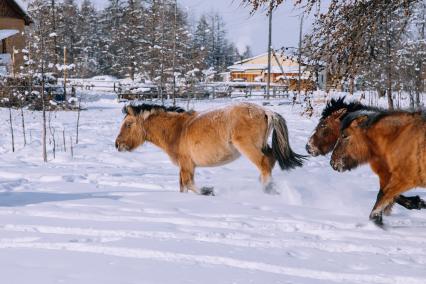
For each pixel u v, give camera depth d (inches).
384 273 195.6
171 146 358.3
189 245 227.3
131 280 185.6
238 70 2721.5
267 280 187.8
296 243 235.0
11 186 380.5
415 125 259.1
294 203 324.5
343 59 327.9
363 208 309.9
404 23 338.3
